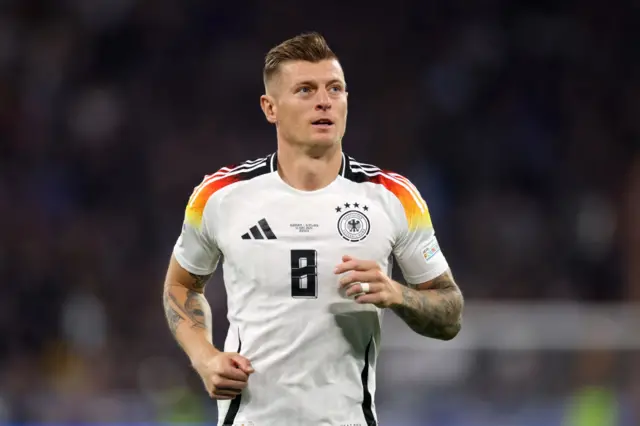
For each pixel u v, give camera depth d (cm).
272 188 1402
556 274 4862
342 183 1405
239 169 1434
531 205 5359
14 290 4494
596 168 5575
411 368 3103
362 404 1390
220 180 1424
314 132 1370
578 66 5959
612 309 3172
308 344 1361
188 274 1481
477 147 5672
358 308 1373
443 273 1441
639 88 5900
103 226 5200
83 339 4128
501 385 3108
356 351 1384
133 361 3916
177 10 6056
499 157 5625
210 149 5666
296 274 1366
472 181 5566
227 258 1406
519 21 6088
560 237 5072
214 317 3994
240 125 5850
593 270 4819
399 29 6128
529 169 5581
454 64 6000
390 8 6159
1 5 5900
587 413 3066
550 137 5738
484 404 3072
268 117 1441
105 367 3891
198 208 1426
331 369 1366
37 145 5541
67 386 3803
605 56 5988
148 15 6028
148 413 3381
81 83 5841
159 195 5441
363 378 1392
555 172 5562
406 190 1417
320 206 1387
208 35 6059
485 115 5819
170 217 5359
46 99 5719
